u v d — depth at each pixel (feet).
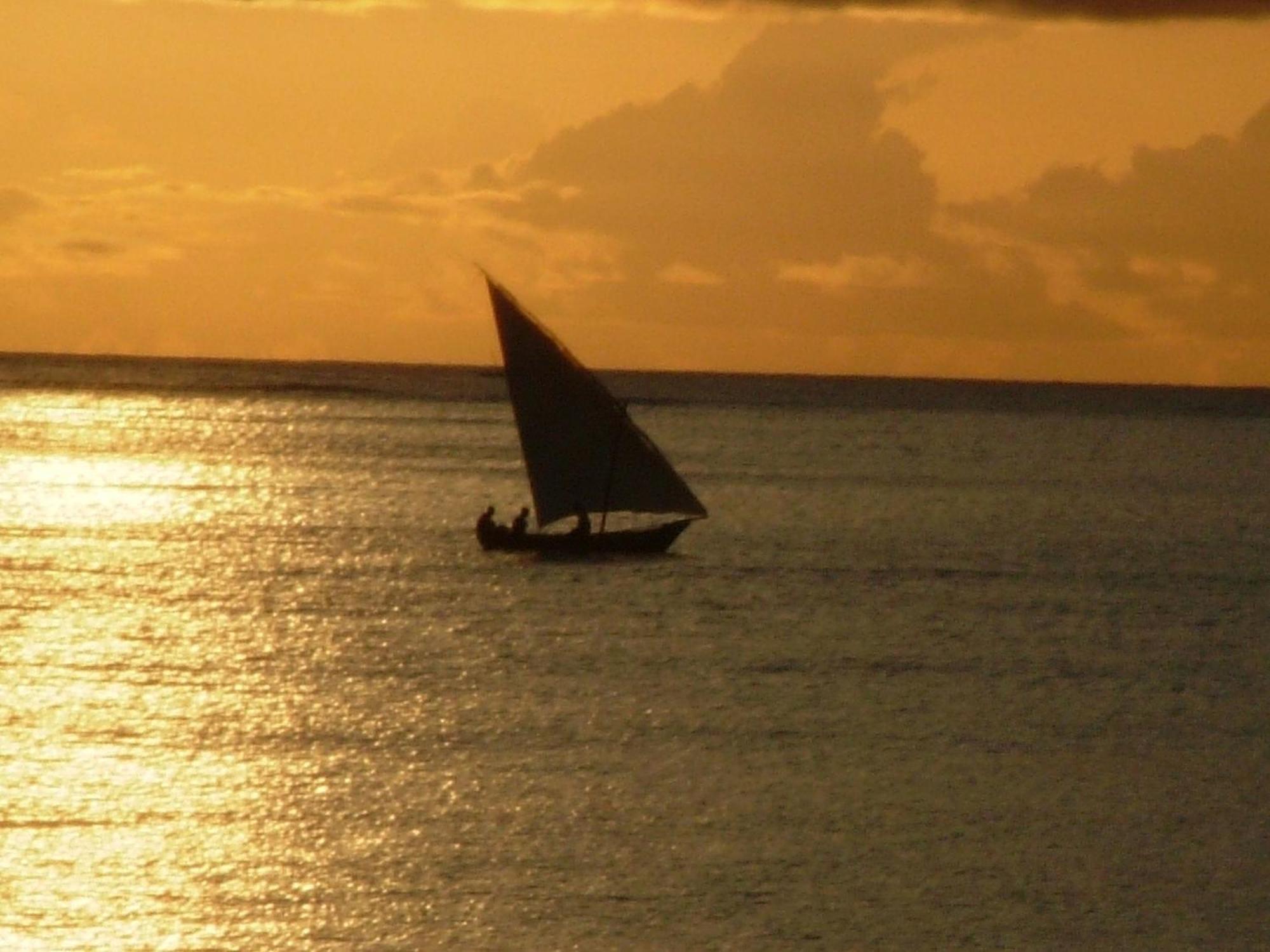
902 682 527.40
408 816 378.94
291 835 366.02
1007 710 492.54
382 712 476.13
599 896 333.62
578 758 427.33
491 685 512.22
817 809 388.98
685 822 376.89
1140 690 524.93
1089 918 329.52
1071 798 401.49
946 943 316.81
